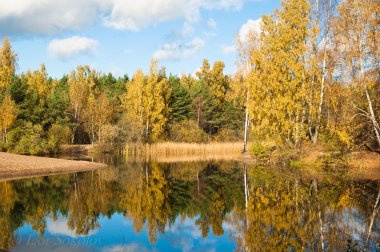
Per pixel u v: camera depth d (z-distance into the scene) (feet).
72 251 33.86
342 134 80.74
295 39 101.40
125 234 40.29
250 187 68.95
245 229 40.86
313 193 59.06
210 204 56.08
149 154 161.68
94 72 307.78
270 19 108.27
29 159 103.45
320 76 99.81
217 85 265.95
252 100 108.68
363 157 88.33
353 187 63.31
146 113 183.93
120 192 66.64
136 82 185.78
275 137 102.94
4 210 51.52
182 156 151.43
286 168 94.48
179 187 72.43
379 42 71.77
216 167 106.11
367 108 81.71
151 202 58.29
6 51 190.39
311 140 104.17
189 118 223.30
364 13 72.74
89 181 78.79
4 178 79.66
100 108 194.59
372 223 41.22
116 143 182.60
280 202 53.88
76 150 177.58
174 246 36.24
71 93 225.35
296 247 33.65
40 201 57.72
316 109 99.60
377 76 76.43
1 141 143.84
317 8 99.04
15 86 172.86
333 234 37.27
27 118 172.24
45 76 249.34
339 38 78.28
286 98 97.25
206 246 36.09
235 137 194.39
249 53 127.65
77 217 48.06
